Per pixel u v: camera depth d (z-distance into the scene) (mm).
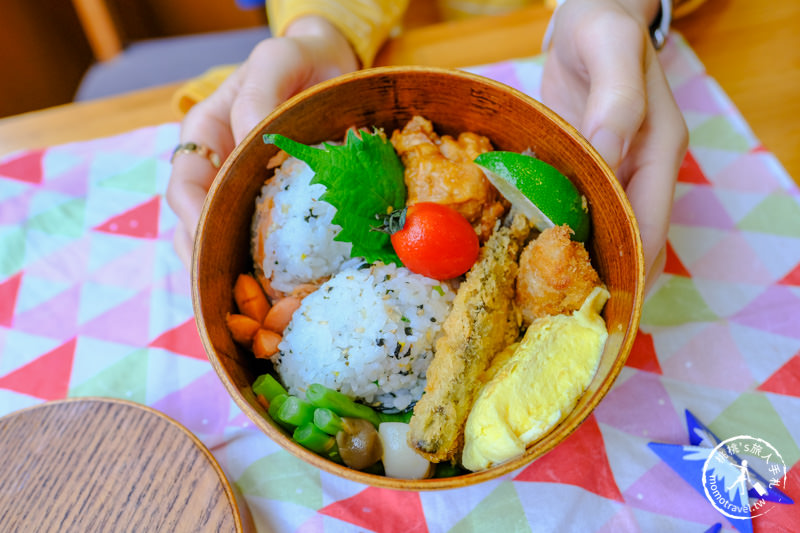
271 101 299
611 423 292
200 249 240
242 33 524
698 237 338
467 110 266
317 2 377
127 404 291
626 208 230
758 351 307
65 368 327
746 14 391
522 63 390
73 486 273
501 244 253
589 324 238
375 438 243
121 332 335
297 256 272
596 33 300
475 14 549
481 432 223
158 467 274
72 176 382
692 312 319
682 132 309
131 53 518
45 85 600
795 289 321
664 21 359
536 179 243
